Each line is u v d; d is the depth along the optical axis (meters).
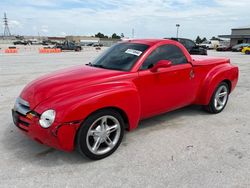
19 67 12.79
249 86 8.02
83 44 75.56
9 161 3.16
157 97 3.91
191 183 2.73
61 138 2.87
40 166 3.06
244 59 19.23
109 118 3.26
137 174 2.90
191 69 4.40
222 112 5.22
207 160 3.22
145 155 3.35
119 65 3.78
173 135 4.00
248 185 2.70
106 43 80.44
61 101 2.95
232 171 2.96
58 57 21.34
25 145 3.59
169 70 3.99
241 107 5.60
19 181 2.74
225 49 36.31
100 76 3.39
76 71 3.76
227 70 5.09
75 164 3.12
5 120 4.57
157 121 4.64
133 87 3.46
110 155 3.34
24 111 3.14
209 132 4.14
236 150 3.50
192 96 4.62
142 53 3.77
